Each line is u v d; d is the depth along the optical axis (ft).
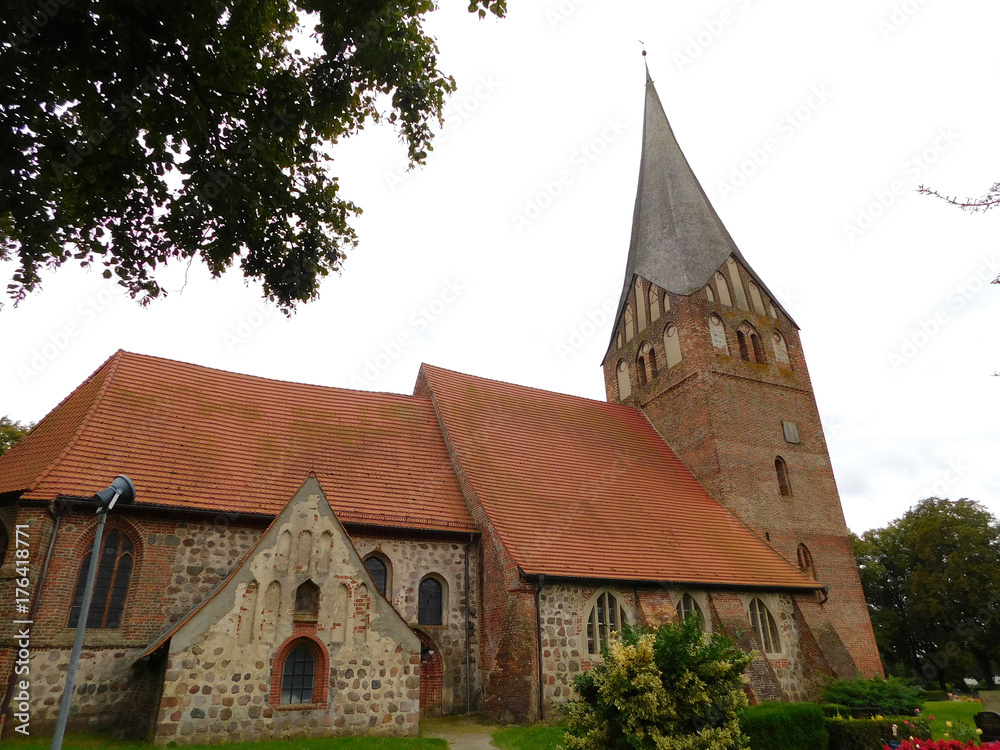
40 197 30.96
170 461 57.67
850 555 88.89
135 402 61.67
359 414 75.31
